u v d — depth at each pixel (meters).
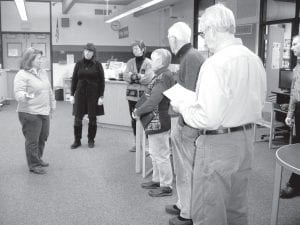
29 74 3.48
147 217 2.74
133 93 4.41
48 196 3.15
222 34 1.66
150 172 3.75
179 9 10.31
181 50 2.47
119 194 3.20
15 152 4.60
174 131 2.49
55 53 10.91
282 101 5.44
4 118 7.14
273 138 5.36
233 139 1.64
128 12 8.04
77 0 10.11
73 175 3.71
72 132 5.89
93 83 4.67
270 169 3.96
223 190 1.68
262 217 2.74
